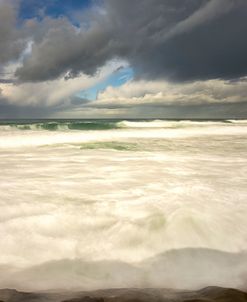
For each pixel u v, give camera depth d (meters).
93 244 4.33
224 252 4.18
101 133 23.05
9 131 23.39
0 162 10.23
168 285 3.50
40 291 3.23
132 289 3.22
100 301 2.75
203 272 3.75
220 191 6.69
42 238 4.46
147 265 3.88
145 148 14.71
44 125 31.69
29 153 12.46
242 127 33.75
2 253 4.04
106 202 5.92
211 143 17.36
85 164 10.04
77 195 6.38
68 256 4.03
